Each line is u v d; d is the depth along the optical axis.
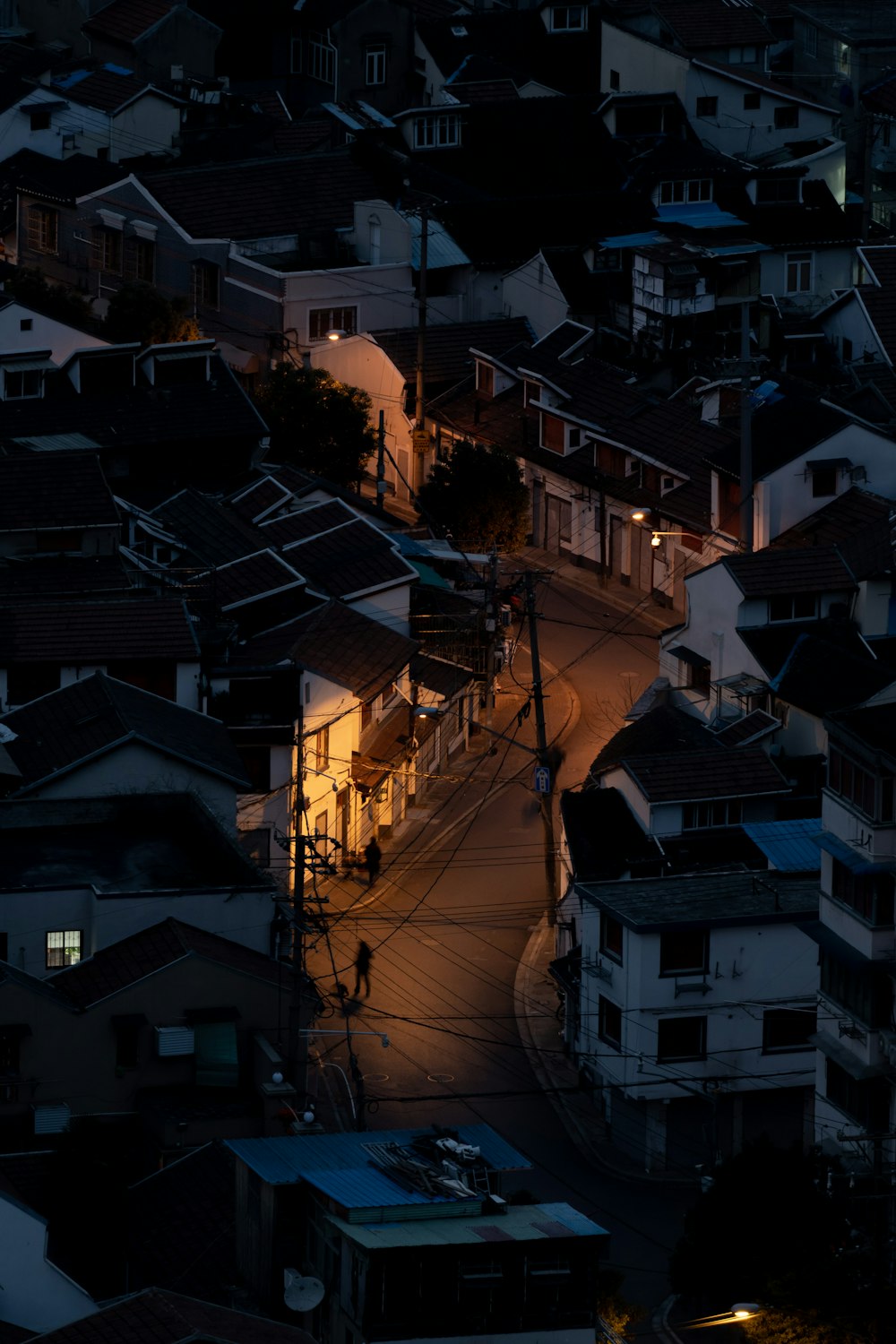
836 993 58.59
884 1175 53.38
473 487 96.56
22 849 68.44
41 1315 51.09
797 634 81.38
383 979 72.00
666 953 65.00
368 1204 48.94
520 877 77.62
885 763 55.44
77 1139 58.00
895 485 92.56
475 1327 47.91
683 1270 54.06
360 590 86.31
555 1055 69.38
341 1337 48.69
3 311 105.19
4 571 85.12
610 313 112.25
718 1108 66.00
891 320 109.25
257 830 75.62
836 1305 50.97
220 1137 59.66
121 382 101.75
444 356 109.19
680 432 96.88
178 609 79.25
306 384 101.81
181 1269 52.97
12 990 60.53
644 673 89.69
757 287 109.88
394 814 81.19
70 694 74.69
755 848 72.75
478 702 86.50
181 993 61.81
